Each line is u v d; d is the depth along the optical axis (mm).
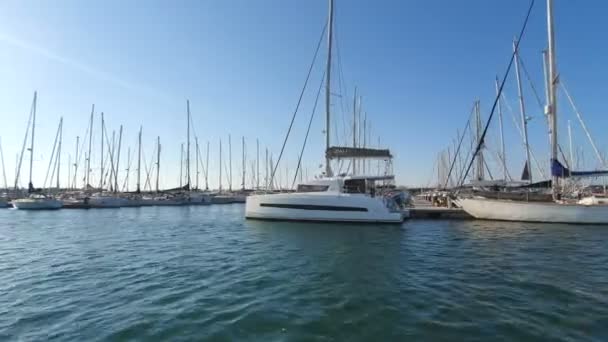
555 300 6656
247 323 5629
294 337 5121
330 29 21312
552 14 19797
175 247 13055
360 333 5246
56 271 9258
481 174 31031
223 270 9242
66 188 45062
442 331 5289
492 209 20578
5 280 8375
